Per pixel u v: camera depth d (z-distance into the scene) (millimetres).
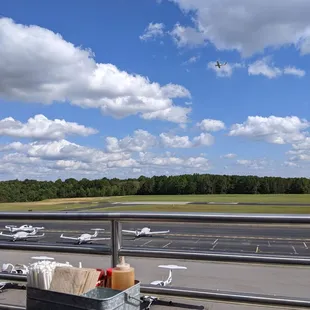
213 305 3023
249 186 195125
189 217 2592
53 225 60406
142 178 196250
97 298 2053
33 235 46750
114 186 183250
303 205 106938
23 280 3215
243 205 108250
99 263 16016
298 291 17844
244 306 3041
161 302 2963
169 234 44375
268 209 90438
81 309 1998
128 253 2816
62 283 2145
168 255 2693
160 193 191875
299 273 21250
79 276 2148
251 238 40875
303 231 46969
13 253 24234
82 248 2953
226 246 34969
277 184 197500
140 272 21312
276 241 38250
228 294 2621
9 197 128625
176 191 190375
